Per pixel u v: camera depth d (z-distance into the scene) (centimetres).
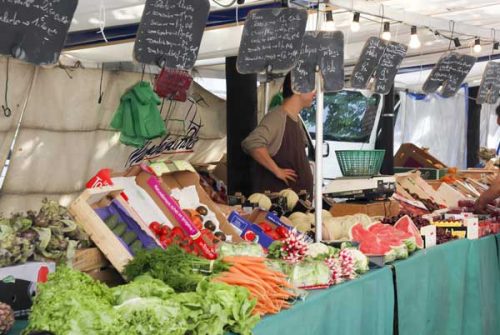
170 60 306
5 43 245
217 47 566
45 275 271
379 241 402
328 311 322
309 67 397
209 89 728
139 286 246
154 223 340
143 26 297
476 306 509
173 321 229
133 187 356
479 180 796
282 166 561
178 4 303
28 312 265
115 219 323
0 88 499
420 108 1002
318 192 407
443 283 466
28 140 527
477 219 519
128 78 586
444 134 1034
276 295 287
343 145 896
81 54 548
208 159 710
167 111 647
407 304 411
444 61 553
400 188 620
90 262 302
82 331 215
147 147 630
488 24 646
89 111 564
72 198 564
